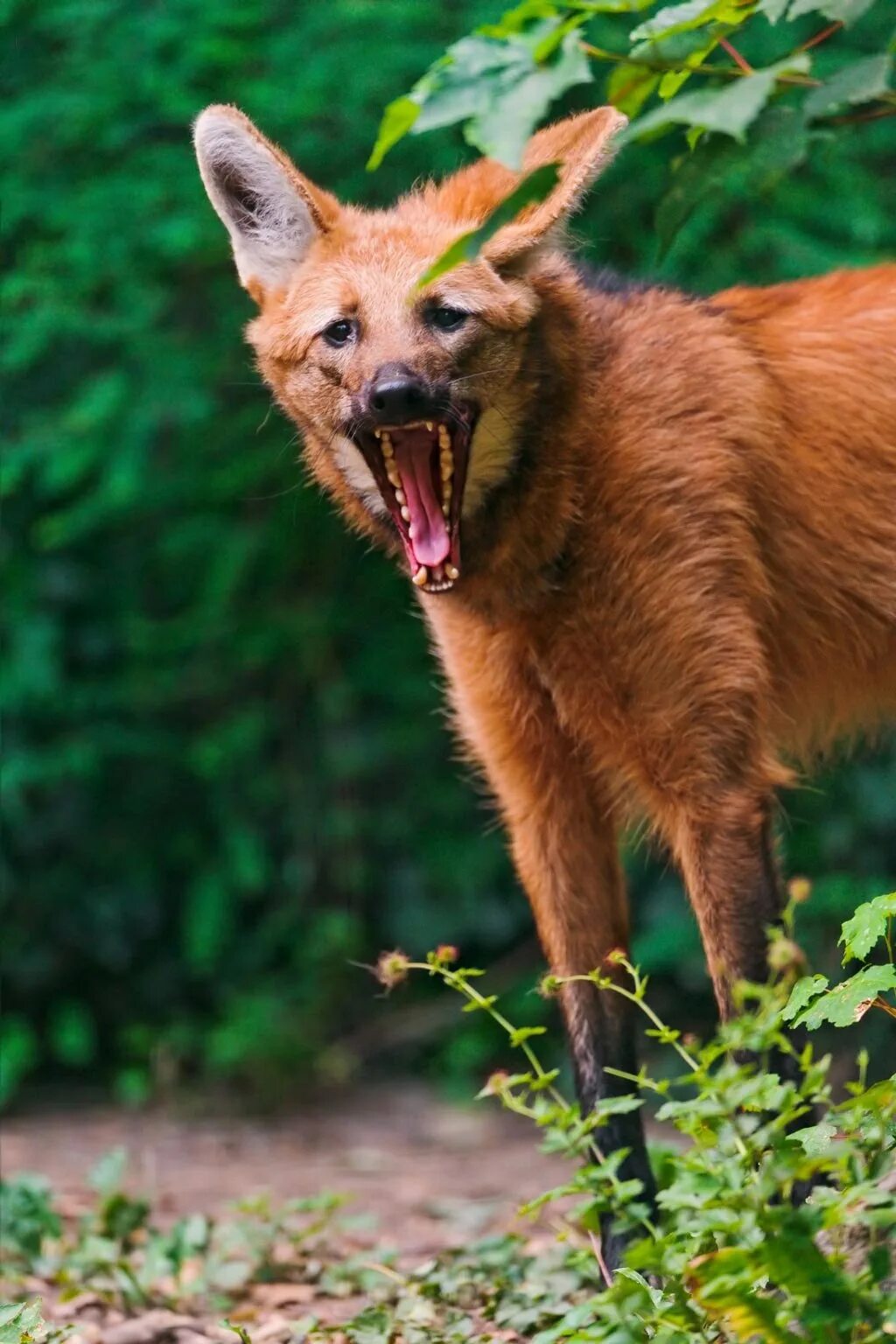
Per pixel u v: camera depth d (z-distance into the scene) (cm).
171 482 1191
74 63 1119
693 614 589
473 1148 1068
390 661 1258
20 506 1200
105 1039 1268
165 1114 1168
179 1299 636
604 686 603
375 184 1125
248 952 1267
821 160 1061
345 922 1235
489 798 1262
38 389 1195
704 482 592
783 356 628
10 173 1127
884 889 1062
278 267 635
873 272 655
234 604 1248
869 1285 380
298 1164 1036
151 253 1135
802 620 633
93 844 1246
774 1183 383
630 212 1117
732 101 427
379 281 592
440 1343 516
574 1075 627
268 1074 1176
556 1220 711
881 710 677
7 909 1228
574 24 411
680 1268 402
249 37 1133
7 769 1160
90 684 1240
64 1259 684
